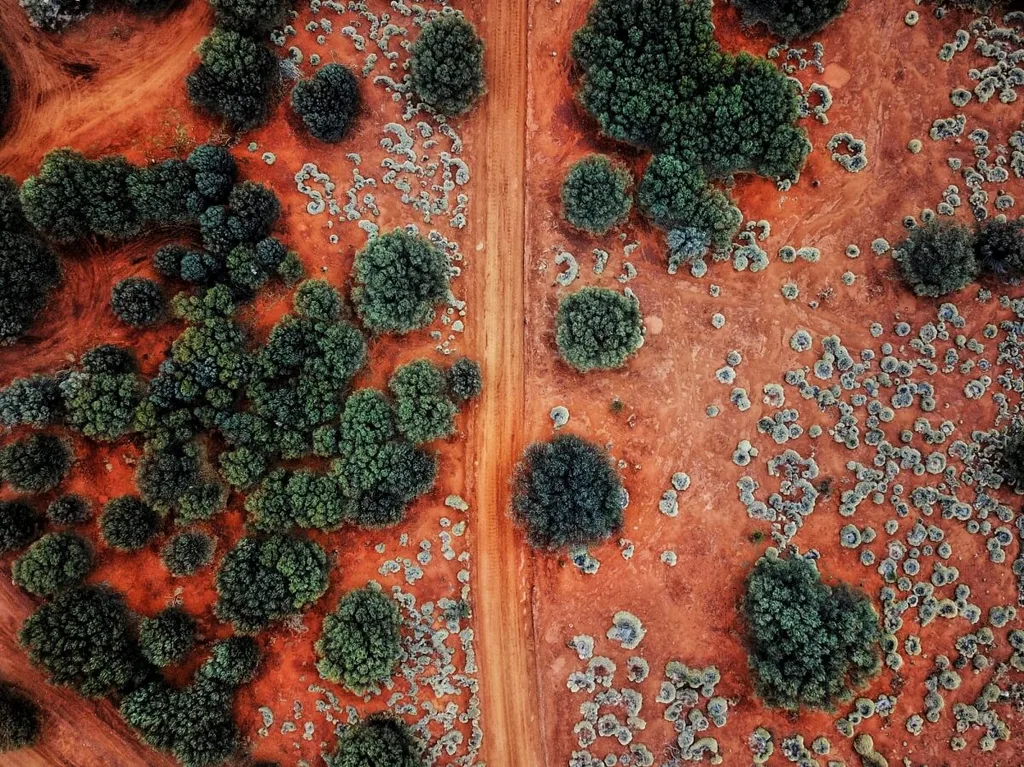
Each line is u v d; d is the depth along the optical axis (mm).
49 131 30000
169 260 28703
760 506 31047
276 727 29109
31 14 29422
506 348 31562
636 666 30234
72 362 28969
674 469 31359
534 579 30625
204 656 28703
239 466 28172
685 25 29875
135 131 30188
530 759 30141
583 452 29922
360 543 30047
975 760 30188
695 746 29953
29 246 27734
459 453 30938
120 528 27547
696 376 31734
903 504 31141
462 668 30031
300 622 29188
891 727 30375
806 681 28750
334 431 29078
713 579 31016
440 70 29859
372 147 31281
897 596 30875
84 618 26547
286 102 30766
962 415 31734
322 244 30734
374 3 31578
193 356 27969
